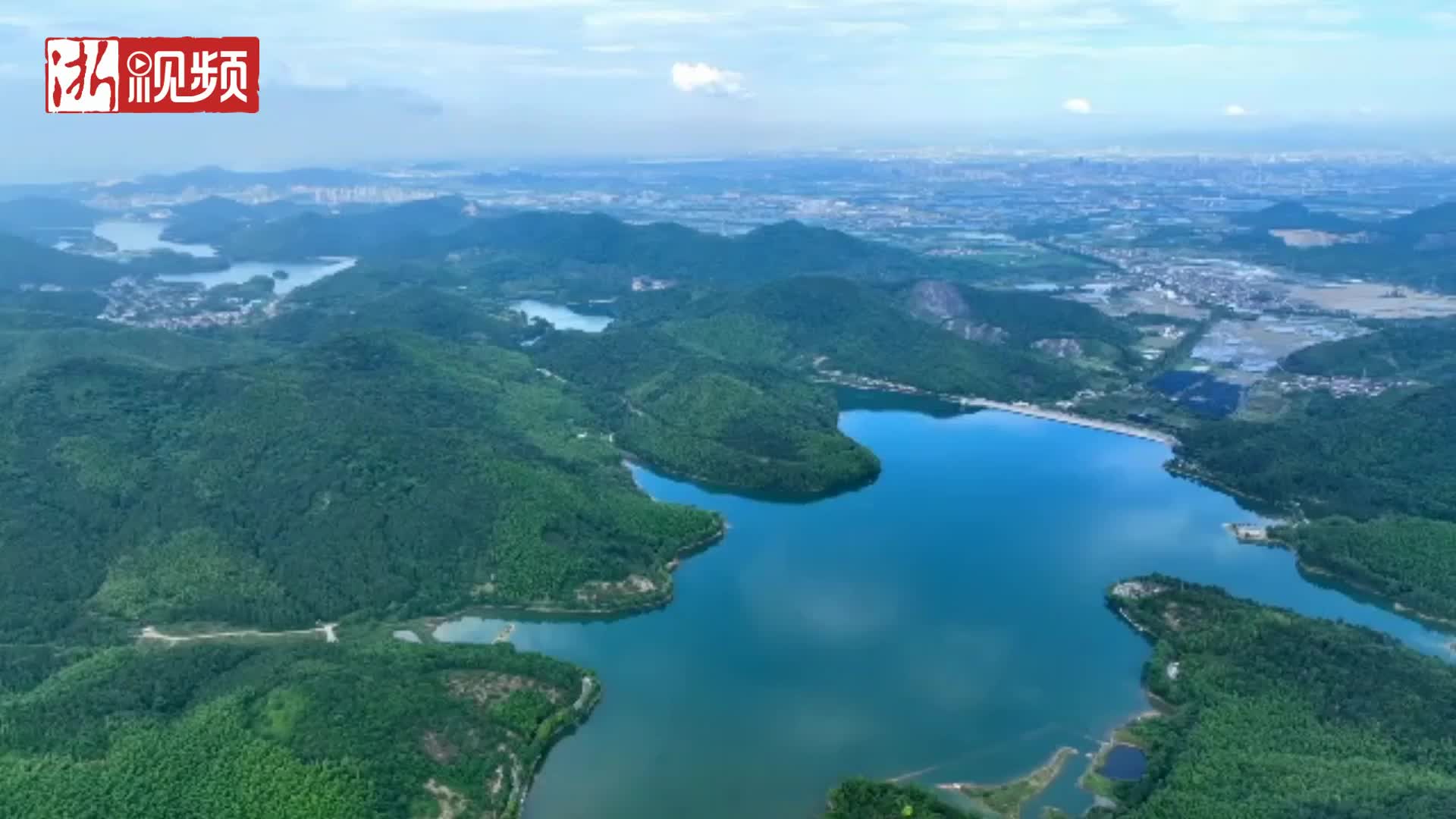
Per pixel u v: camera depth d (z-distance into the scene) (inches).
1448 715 7253.9
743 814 6791.3
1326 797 6235.2
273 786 6392.7
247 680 7475.4
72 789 6284.5
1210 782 6692.9
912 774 7214.6
